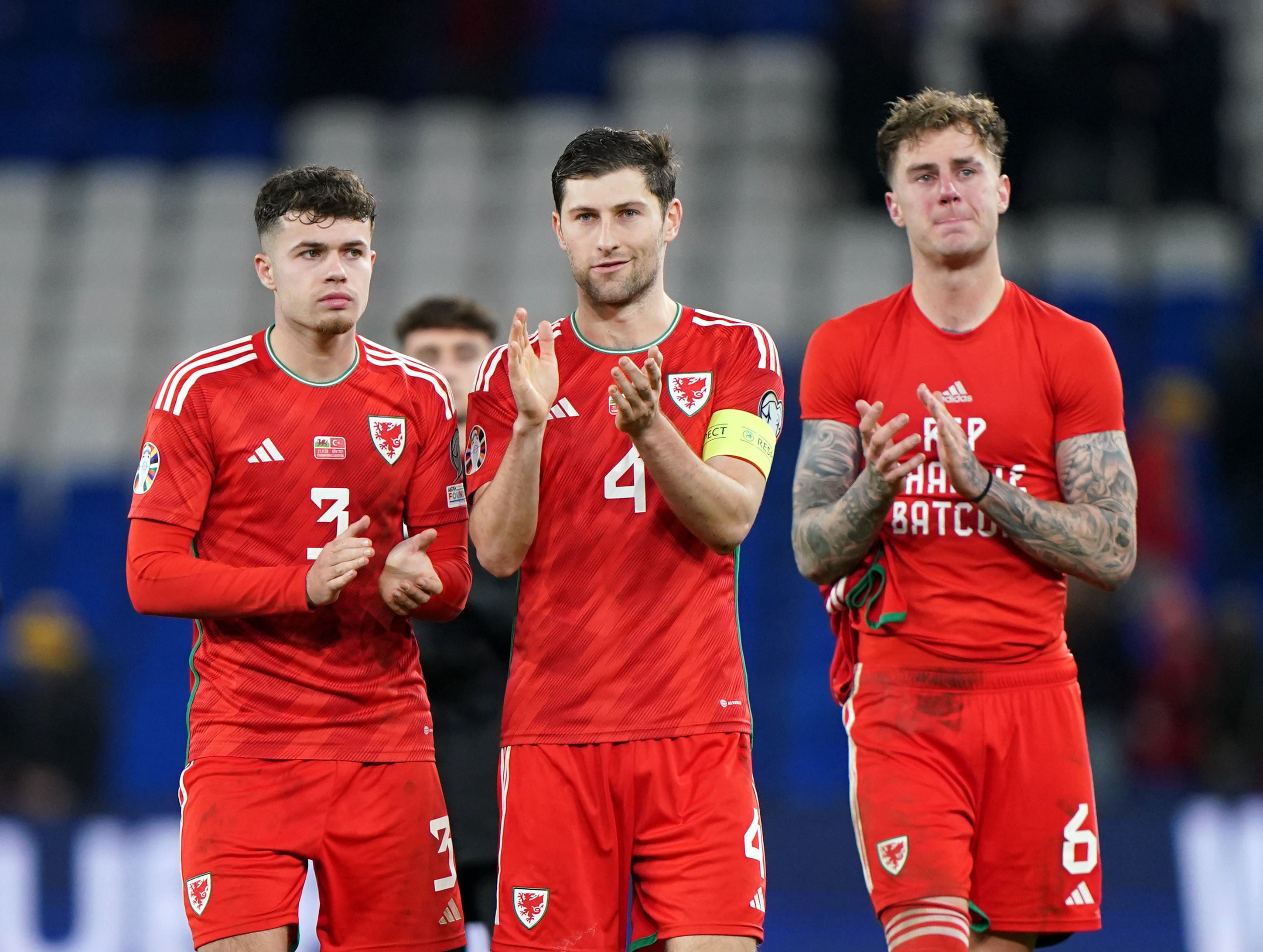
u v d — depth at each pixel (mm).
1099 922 15414
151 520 14984
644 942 14891
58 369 54500
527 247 56531
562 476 15094
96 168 61000
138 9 62375
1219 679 32812
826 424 16141
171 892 26312
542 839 14656
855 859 25797
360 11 60719
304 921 24562
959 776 15273
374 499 15438
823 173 57844
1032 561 15484
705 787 14602
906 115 15859
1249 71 58531
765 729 40625
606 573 14930
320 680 15188
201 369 15352
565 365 15344
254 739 15055
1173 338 50250
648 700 14758
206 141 61375
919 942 14797
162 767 41969
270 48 63719
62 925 26266
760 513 47156
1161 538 38625
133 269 57594
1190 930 24875
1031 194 48094
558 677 14883
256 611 14516
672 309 15594
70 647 36719
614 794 14727
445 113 61156
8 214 59469
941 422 14836
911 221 15742
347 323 15070
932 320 15914
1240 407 41562
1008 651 15344
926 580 15508
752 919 14430
